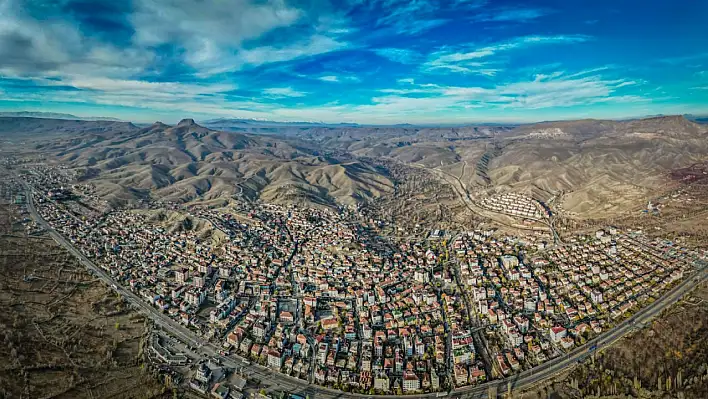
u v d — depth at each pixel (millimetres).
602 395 188750
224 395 192625
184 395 193875
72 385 190875
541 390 194875
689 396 181875
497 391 196375
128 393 191500
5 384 182625
